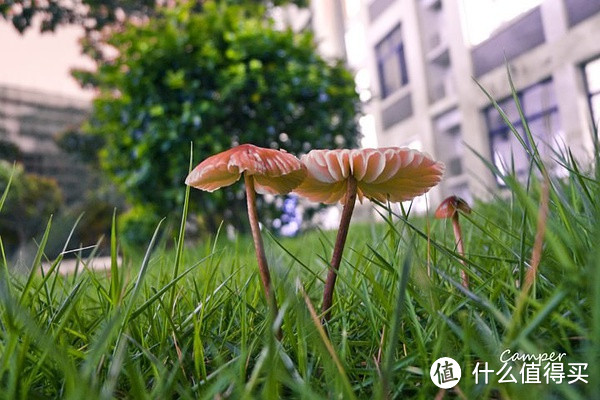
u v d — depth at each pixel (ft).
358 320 0.31
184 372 0.24
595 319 0.16
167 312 0.27
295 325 0.27
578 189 0.31
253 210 0.29
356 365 0.26
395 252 0.30
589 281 0.19
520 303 0.19
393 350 0.17
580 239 0.25
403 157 0.28
